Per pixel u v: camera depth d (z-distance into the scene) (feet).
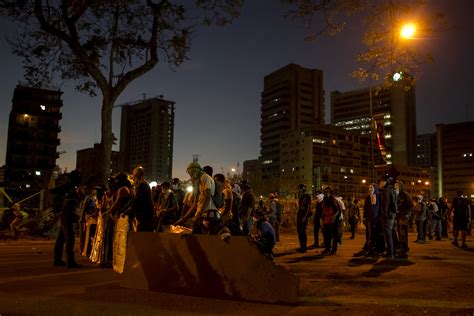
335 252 41.65
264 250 28.73
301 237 43.42
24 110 292.81
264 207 53.62
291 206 86.22
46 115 298.35
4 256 37.40
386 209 37.37
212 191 24.66
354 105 636.48
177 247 22.63
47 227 59.11
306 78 581.12
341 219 50.80
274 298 20.29
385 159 84.53
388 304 20.26
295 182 331.57
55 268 30.42
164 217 34.12
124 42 62.69
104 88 59.41
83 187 39.91
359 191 452.35
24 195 186.50
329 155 442.09
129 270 23.71
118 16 61.82
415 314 18.44
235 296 20.95
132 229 27.84
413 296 21.95
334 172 440.86
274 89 583.17
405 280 26.61
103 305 19.72
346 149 453.99
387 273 29.35
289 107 569.64
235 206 35.24
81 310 18.83
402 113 572.92
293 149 452.76
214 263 21.65
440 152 597.93
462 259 37.81
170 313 18.53
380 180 39.52
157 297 21.38
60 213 31.19
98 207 37.50
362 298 21.49
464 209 51.55
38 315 18.02
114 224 31.19
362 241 59.21
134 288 23.32
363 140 467.11
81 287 23.62
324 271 30.17
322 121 583.17
